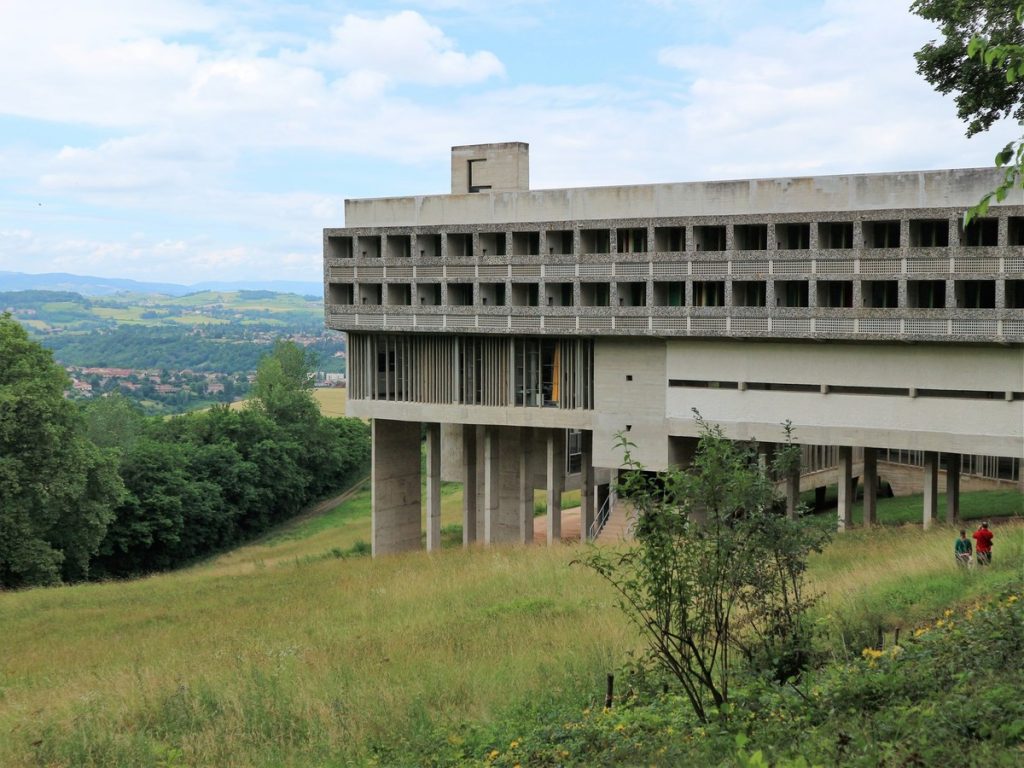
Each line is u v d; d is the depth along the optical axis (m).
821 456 58.81
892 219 40.03
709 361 45.16
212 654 28.86
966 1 34.91
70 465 57.59
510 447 58.38
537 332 48.12
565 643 25.95
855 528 43.31
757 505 16.55
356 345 54.97
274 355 121.56
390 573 43.12
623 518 49.50
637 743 16.08
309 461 105.12
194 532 86.00
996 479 57.50
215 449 91.75
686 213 44.53
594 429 48.22
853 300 41.16
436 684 22.97
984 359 39.50
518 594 34.91
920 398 40.88
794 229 43.41
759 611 17.20
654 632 17.31
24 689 27.08
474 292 49.75
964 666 15.74
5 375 57.03
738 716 15.73
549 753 16.95
